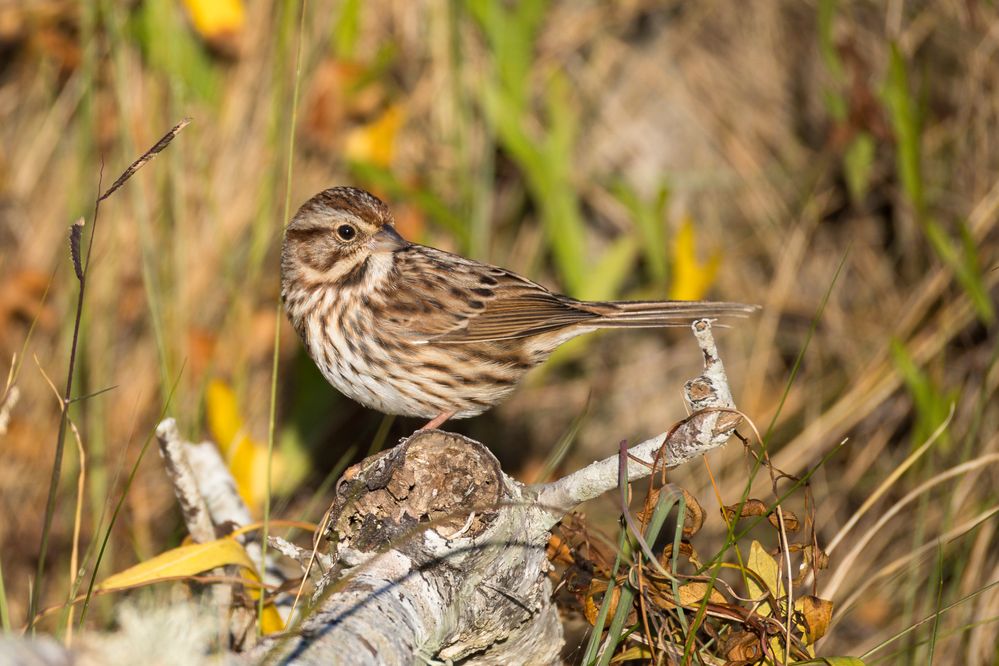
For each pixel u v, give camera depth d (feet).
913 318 37.24
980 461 24.93
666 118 40.63
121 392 35.88
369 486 19.21
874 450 37.24
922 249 38.27
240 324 36.04
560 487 20.04
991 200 36.45
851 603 25.08
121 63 33.42
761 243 40.60
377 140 35.81
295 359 36.65
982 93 37.11
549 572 21.09
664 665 20.49
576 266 37.27
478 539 17.88
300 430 35.60
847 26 38.70
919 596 33.37
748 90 40.55
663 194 36.60
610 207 40.68
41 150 37.42
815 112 40.27
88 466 34.32
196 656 12.71
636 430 40.98
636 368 41.22
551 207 37.01
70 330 35.27
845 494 36.76
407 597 16.90
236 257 36.27
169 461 23.48
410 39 38.06
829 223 40.32
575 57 40.09
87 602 18.94
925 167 37.88
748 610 20.47
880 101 36.96
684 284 36.60
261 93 36.19
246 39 35.94
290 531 31.71
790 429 39.04
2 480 35.73
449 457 19.26
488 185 37.11
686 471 38.24
